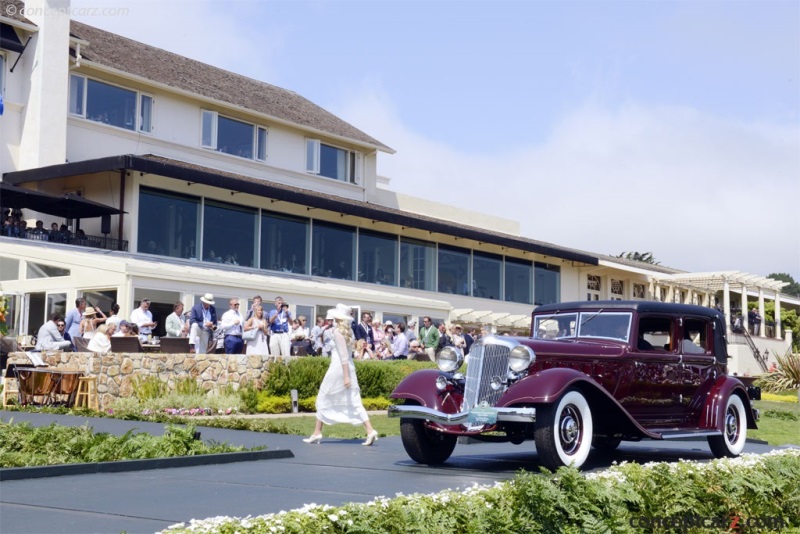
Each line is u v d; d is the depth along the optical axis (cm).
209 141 2892
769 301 5175
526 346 903
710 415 1068
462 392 945
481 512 552
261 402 1672
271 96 3369
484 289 3572
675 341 1060
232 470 855
